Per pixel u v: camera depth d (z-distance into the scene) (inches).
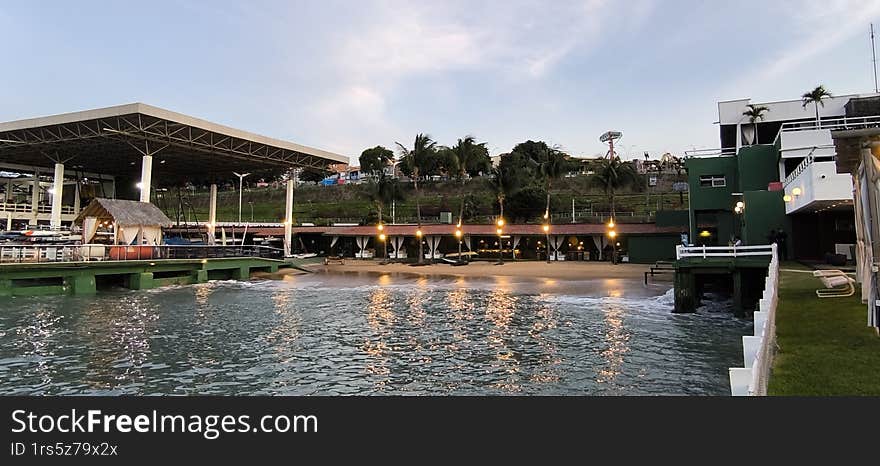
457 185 3388.3
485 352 611.2
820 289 594.6
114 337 706.8
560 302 1039.0
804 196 933.8
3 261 1092.5
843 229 1064.8
